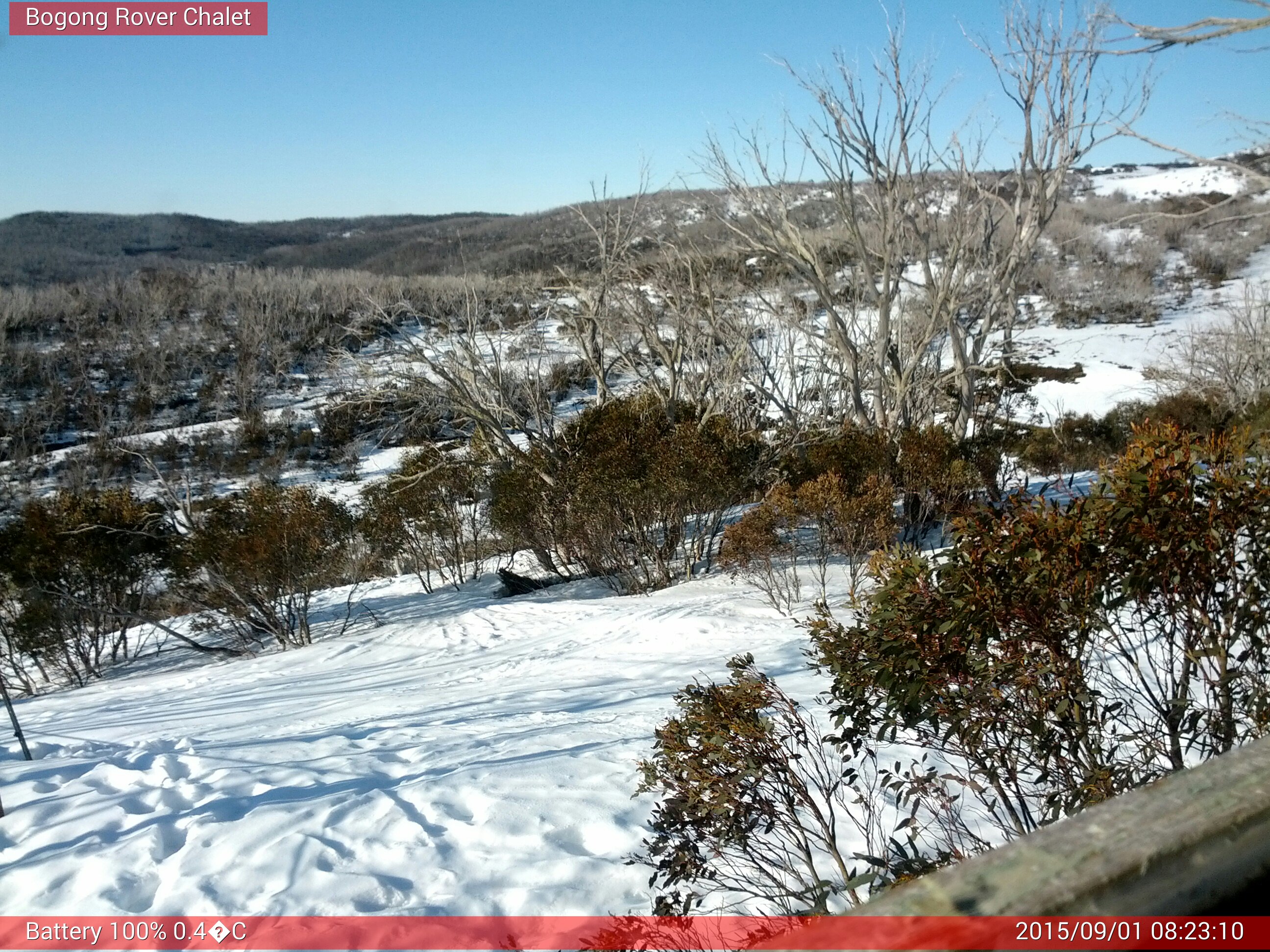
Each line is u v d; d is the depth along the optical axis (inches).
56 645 677.9
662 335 924.6
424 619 658.2
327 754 248.1
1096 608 111.2
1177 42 158.1
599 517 633.6
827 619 136.4
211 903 146.4
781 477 689.6
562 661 420.8
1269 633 111.3
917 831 123.1
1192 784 41.0
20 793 215.8
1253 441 113.4
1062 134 605.0
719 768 128.0
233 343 2129.7
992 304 657.0
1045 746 112.9
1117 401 1215.6
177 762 238.2
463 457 817.5
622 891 145.2
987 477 551.8
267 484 729.0
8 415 1819.6
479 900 143.6
